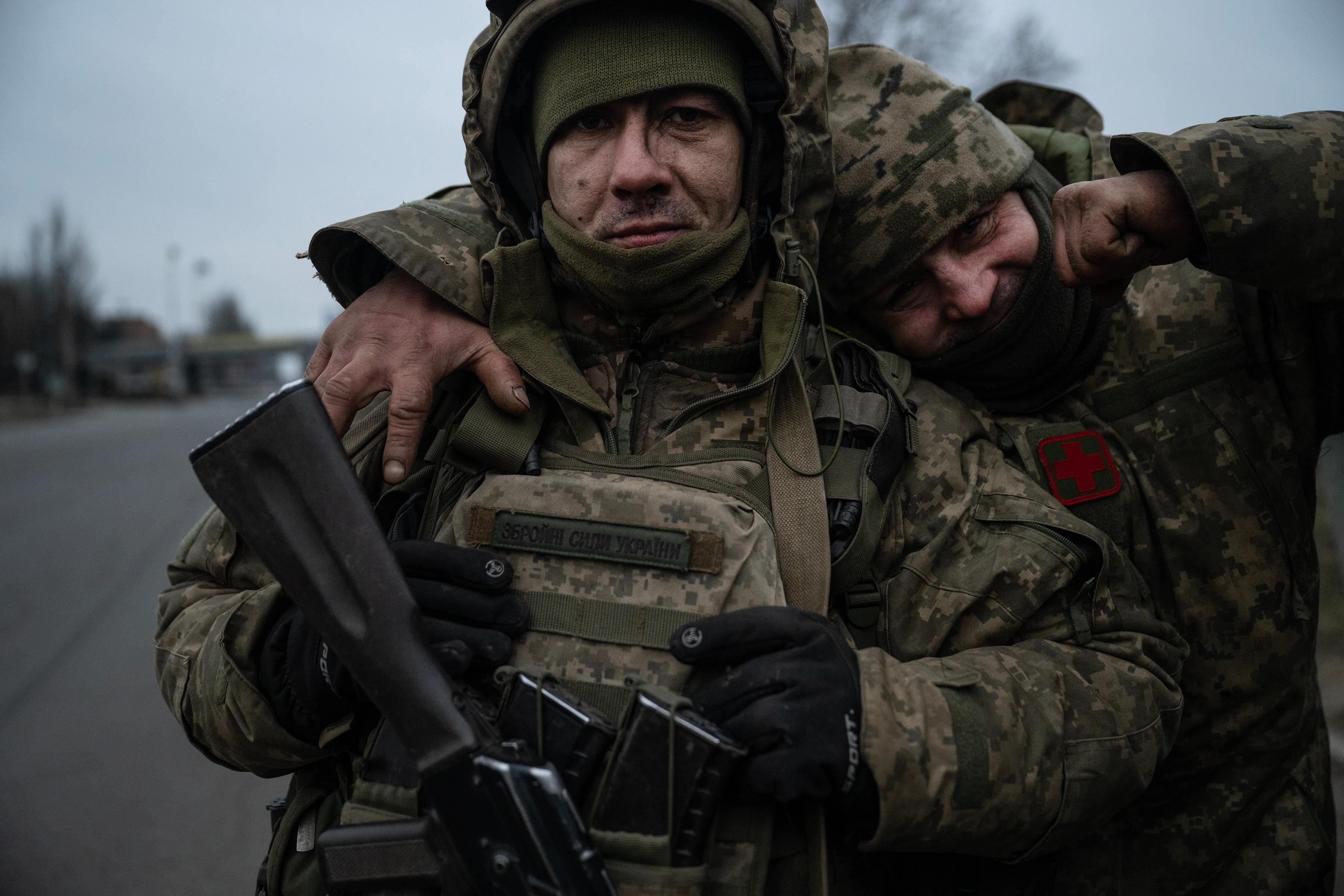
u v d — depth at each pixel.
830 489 1.17
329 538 0.97
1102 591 1.18
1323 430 1.36
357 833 1.00
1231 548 1.30
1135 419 1.34
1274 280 1.09
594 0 1.14
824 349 1.26
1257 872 1.35
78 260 39.56
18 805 3.21
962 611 1.15
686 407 1.24
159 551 7.71
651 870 0.94
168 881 2.73
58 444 20.23
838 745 0.96
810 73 1.24
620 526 1.08
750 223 1.25
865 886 1.15
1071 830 1.08
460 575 1.06
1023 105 1.71
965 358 1.36
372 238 1.20
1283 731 1.35
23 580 6.76
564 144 1.19
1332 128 1.10
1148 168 1.11
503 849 0.90
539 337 1.25
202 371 73.44
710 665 1.02
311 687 1.10
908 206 1.31
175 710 1.27
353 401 1.15
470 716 0.95
